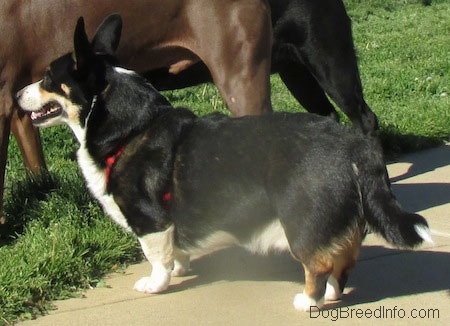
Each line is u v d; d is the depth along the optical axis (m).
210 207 5.09
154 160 5.18
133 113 5.25
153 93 5.37
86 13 6.38
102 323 5.16
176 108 5.38
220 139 5.13
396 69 12.78
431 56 13.95
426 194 7.52
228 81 6.51
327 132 4.95
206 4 6.41
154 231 5.25
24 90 5.46
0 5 6.21
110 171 5.25
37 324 5.18
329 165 4.84
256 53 6.50
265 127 5.06
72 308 5.39
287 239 4.95
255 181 4.98
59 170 7.86
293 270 5.86
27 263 5.70
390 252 6.12
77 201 6.81
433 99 10.88
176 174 5.16
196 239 5.22
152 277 5.49
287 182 4.86
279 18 7.30
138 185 5.20
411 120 9.54
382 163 4.94
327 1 7.41
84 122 5.32
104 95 5.27
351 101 7.70
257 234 5.08
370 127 7.81
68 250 5.86
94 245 6.08
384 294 5.43
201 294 5.51
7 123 6.39
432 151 8.95
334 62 7.52
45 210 6.66
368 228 5.00
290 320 5.09
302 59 7.55
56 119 5.43
